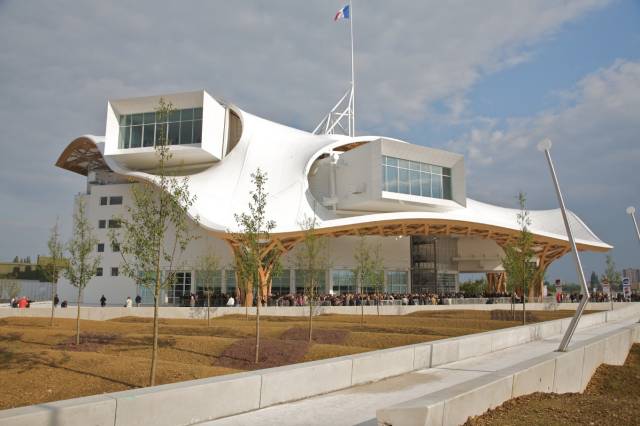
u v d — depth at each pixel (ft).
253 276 64.39
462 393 25.90
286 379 34.32
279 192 152.15
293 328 81.10
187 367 46.98
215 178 157.48
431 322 96.58
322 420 29.60
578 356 43.11
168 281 44.42
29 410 22.94
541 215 204.85
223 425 28.71
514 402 30.45
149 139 158.81
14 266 240.12
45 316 107.04
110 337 68.85
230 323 95.55
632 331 65.05
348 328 84.94
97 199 175.42
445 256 207.00
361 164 152.56
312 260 91.09
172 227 164.76
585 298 52.65
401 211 158.92
